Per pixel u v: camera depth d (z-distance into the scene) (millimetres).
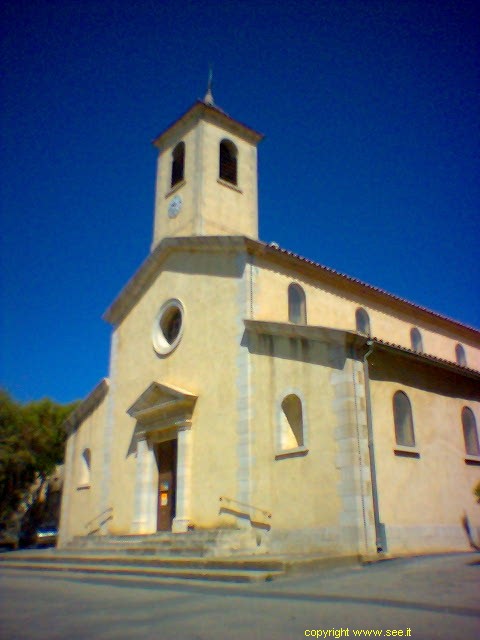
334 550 14039
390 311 25297
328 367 15625
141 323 23984
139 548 16844
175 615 7555
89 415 26250
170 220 24734
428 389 18094
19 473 34562
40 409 40250
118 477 22609
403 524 15109
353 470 14227
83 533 23797
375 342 15820
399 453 15969
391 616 6914
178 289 22000
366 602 7953
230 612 7582
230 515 16875
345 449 14547
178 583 11273
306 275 21422
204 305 20453
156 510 20547
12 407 35562
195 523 17938
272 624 6703
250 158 26172
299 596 8773
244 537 15789
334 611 7344
